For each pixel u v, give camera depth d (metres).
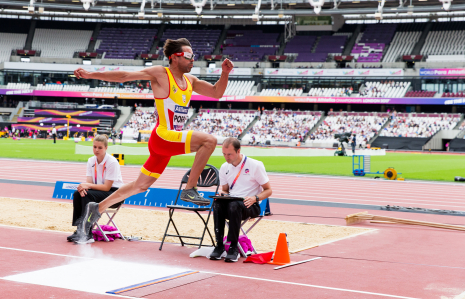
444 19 54.47
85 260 5.21
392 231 7.57
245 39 58.97
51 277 4.48
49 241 6.21
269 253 5.32
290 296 3.99
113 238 6.53
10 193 11.87
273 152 33.56
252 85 54.91
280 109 56.34
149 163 4.71
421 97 48.50
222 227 5.52
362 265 5.20
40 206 9.67
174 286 4.26
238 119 54.12
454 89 48.72
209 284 4.34
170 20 59.88
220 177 6.00
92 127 55.06
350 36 56.97
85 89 57.50
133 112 57.56
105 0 52.81
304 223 8.27
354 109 54.94
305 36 57.59
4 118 57.56
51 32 61.09
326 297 3.98
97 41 60.22
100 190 6.38
